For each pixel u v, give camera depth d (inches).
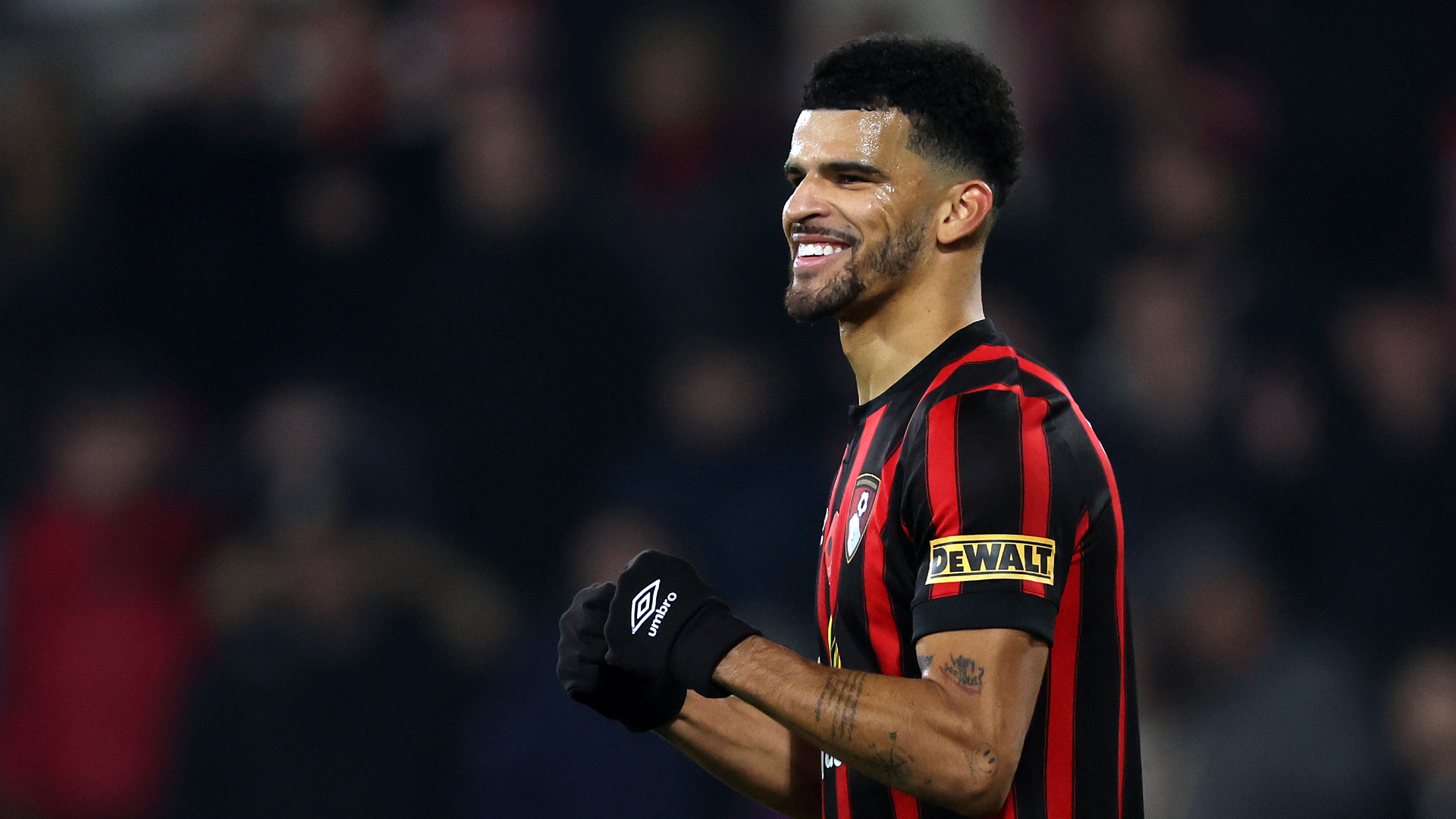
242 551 950.4
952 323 378.3
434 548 967.0
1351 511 954.1
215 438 1051.3
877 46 381.4
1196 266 1018.7
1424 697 858.1
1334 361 993.5
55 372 1067.9
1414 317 1007.6
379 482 960.9
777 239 1017.5
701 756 416.5
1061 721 358.3
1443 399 977.5
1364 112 1090.1
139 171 1098.7
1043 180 1050.1
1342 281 1058.1
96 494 984.9
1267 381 964.0
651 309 1029.8
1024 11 1080.8
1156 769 868.0
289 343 1071.0
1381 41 1103.0
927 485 350.0
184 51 1205.1
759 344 1002.1
